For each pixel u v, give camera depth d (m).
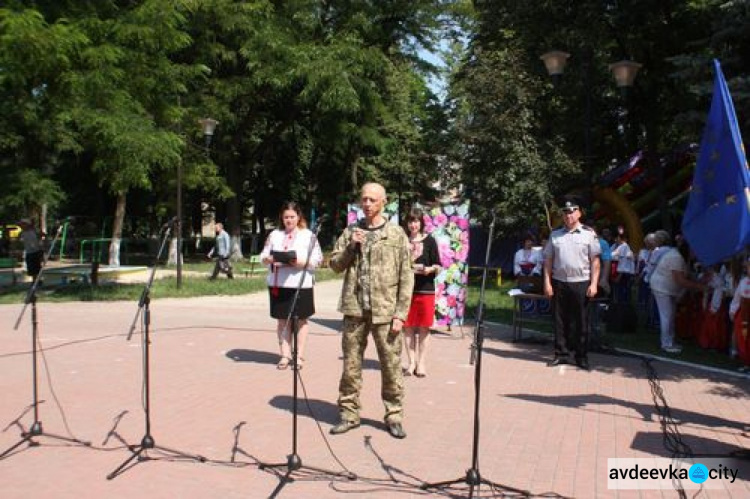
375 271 5.68
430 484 4.61
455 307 11.61
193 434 5.73
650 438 5.76
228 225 30.73
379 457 5.21
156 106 18.14
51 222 38.22
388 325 5.72
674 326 10.79
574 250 8.73
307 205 38.81
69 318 12.95
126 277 21.23
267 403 6.77
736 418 6.45
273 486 4.60
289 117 29.98
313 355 9.40
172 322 12.53
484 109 19.95
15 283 19.08
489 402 6.91
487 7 20.91
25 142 18.38
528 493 4.48
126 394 7.07
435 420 6.23
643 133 22.67
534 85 19.86
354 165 35.38
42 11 16.03
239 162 32.59
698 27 16.52
